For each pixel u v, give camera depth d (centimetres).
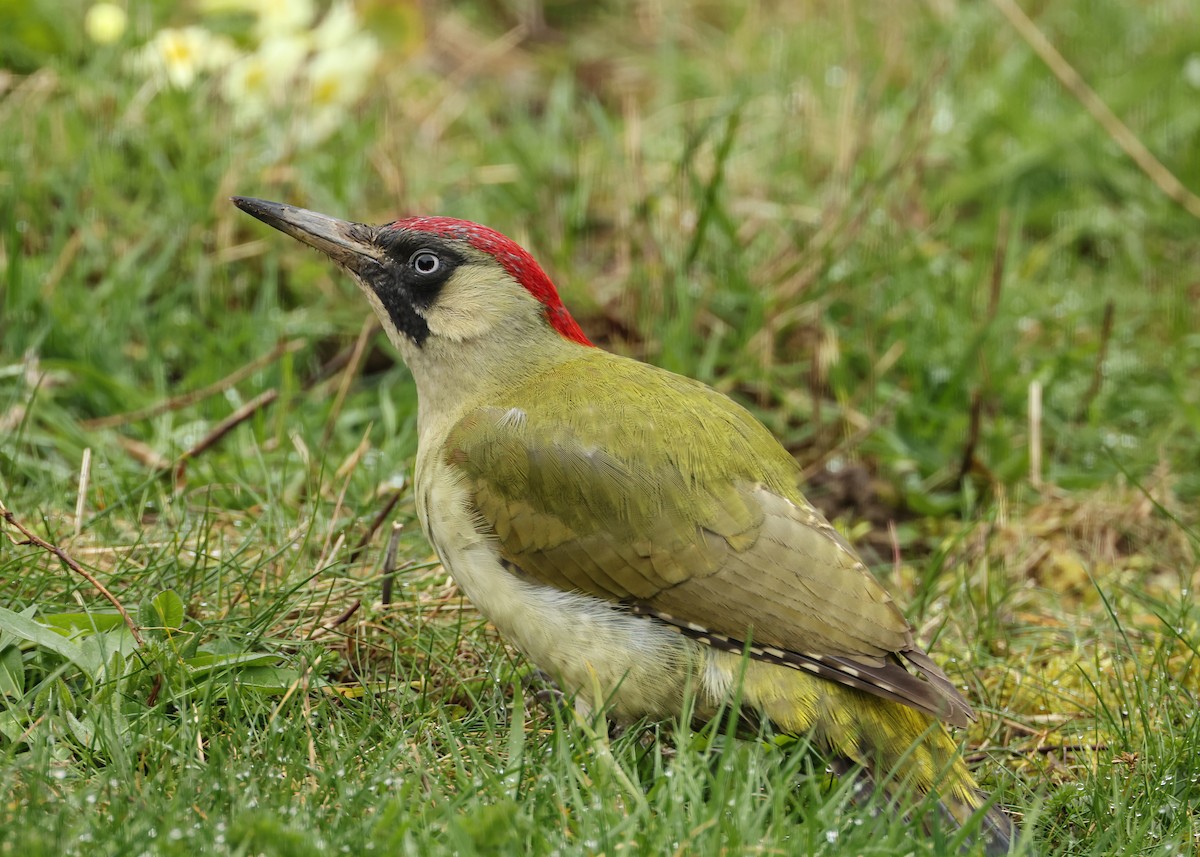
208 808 662
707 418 805
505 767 723
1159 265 1395
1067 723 852
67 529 942
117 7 1373
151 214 1249
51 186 1234
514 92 1622
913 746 701
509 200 1372
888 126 1485
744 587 754
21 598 830
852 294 1280
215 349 1168
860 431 1186
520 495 790
